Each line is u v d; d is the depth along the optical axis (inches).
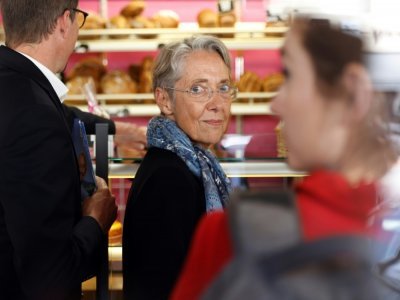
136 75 137.9
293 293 20.7
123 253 54.5
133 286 50.0
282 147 62.9
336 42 23.1
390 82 23.2
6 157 50.1
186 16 150.2
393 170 23.5
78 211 55.9
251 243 21.7
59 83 59.6
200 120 55.4
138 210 49.9
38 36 57.7
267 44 128.6
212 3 149.9
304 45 23.6
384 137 23.4
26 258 50.9
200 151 56.8
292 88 23.8
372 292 21.5
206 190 53.3
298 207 22.8
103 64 138.9
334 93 23.0
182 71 55.1
